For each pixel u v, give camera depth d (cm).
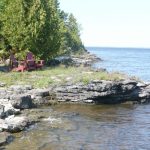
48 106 2831
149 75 6669
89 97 3008
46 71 3709
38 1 4353
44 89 2984
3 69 4003
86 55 12456
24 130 2095
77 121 2403
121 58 16138
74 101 3009
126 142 1981
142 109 2956
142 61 13512
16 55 4347
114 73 3528
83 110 2781
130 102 3197
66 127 2222
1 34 4512
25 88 2939
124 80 3192
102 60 12506
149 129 2284
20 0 4325
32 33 4294
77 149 1825
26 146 1819
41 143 1881
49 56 4534
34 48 4353
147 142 1994
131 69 8344
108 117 2589
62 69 4028
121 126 2336
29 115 2402
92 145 1903
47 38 4447
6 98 2628
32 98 2850
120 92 3134
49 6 4541
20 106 2581
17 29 4309
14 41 4328
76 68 4278
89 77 3130
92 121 2433
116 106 3034
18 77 3309
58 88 3005
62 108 2797
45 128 2167
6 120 2152
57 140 1950
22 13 4309
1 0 4547
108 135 2105
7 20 4375
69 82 3062
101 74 3338
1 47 4562
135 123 2438
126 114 2725
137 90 3288
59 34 4684
